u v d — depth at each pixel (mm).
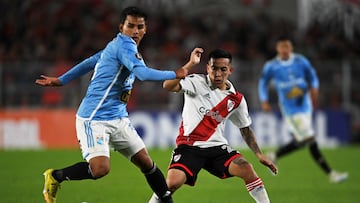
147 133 60688
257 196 22734
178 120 60531
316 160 40125
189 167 22797
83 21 77312
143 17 21859
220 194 33344
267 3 79562
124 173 42094
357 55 75188
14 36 75125
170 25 77062
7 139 60625
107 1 80188
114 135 22328
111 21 77688
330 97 62000
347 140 62031
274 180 39719
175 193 33625
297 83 41156
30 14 77312
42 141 60594
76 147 60250
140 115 60656
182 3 79938
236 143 60688
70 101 60625
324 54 73875
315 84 41312
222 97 23359
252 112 60750
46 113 60656
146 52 73188
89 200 30703
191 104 23359
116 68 21750
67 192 33219
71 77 23781
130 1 79812
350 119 62000
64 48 72125
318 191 34875
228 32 75812
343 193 34125
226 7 79812
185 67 20531
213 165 23344
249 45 74625
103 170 21625
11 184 36094
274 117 60938
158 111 60688
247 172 22734
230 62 23047
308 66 41312
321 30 77562
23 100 60531
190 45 74250
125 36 21719
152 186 23094
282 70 41438
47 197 22984
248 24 76812
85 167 22406
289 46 41312
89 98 22109
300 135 41031
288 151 41812
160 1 79688
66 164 46750
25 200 30141
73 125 60500
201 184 37281
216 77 22844
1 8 77312
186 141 23328
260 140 60875
